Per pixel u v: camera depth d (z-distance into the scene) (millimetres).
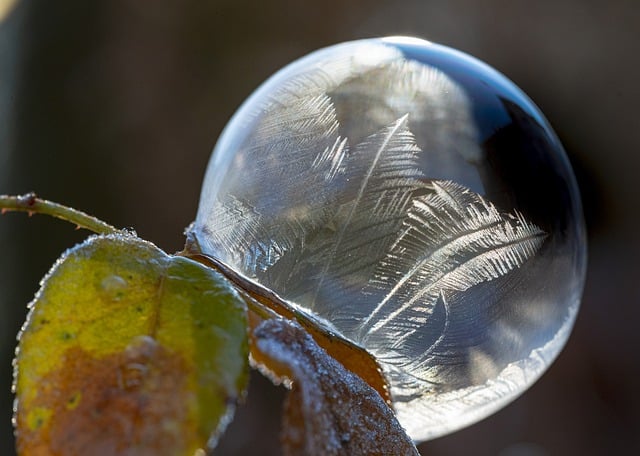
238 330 159
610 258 456
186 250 181
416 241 181
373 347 180
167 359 157
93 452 154
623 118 461
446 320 182
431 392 184
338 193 181
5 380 511
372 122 185
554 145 196
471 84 192
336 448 161
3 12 565
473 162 185
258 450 479
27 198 169
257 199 181
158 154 517
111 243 164
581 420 438
